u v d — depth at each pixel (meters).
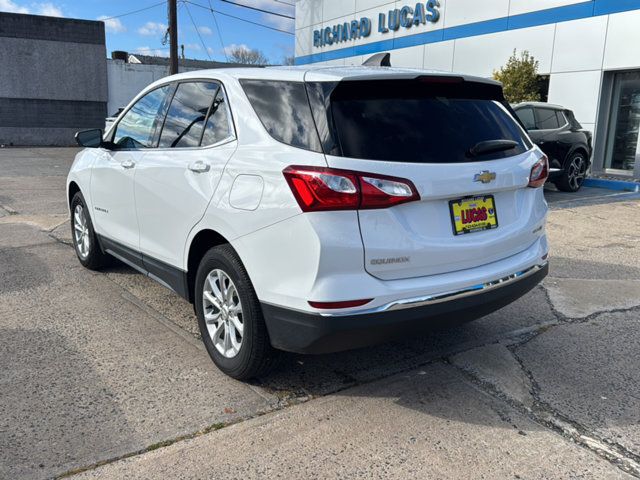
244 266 3.11
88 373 3.46
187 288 3.76
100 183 4.88
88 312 4.49
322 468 2.60
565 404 3.21
